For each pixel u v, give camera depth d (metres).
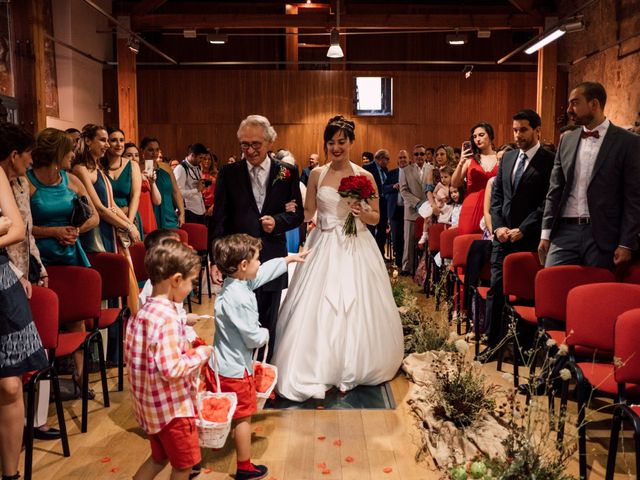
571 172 4.26
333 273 4.41
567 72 15.14
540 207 4.99
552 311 3.94
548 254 4.43
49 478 3.24
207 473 3.30
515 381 4.45
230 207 4.33
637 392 3.11
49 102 12.76
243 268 3.33
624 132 4.16
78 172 4.89
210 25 14.26
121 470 3.33
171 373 2.52
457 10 17.06
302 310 4.36
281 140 16.69
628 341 2.94
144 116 16.55
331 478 3.22
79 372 4.37
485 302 5.65
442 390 3.72
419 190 9.30
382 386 4.48
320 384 4.21
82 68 14.05
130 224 5.12
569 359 3.46
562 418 2.97
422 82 16.64
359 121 16.67
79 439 3.71
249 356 3.35
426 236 8.20
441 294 6.80
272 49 17.72
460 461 3.25
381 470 3.31
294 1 16.86
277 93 16.58
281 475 3.25
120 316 4.52
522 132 4.99
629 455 3.46
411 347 5.15
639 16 11.41
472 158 6.34
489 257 5.60
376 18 14.17
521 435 2.92
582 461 3.10
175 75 16.47
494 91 16.66
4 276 2.93
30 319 3.03
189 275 2.68
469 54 17.61
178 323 2.62
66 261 4.27
